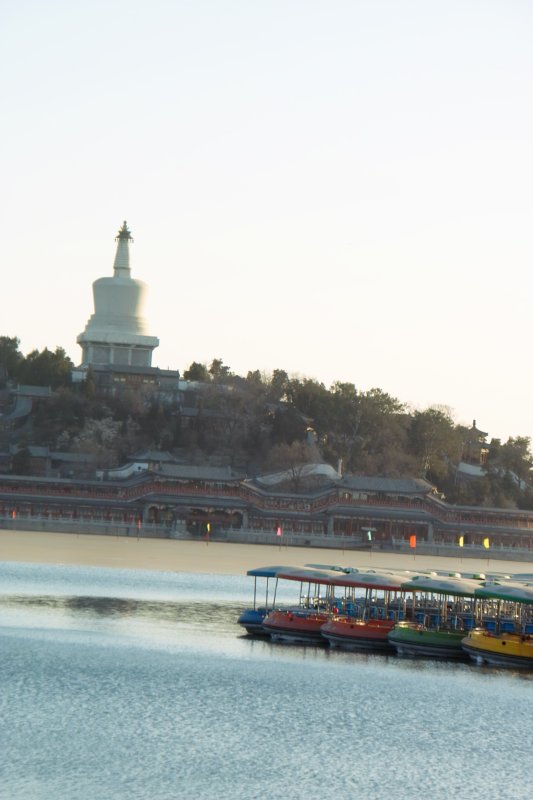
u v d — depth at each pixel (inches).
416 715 3705.7
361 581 4884.4
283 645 4985.2
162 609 6181.1
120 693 3791.8
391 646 4901.6
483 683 4256.9
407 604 5457.7
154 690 3865.7
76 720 3408.0
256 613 5364.2
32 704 3567.9
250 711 3646.7
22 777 2883.9
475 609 5068.9
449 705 3865.7
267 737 3346.5
